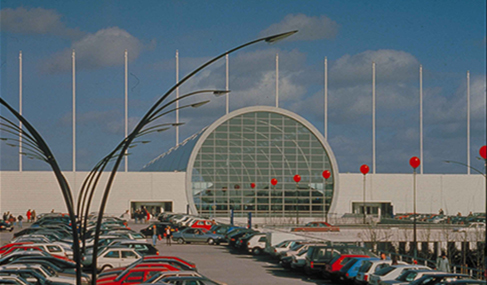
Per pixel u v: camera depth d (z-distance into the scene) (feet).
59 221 230.89
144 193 304.09
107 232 187.11
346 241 180.24
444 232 185.47
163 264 95.04
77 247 74.43
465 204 324.19
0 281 82.69
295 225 237.66
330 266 115.24
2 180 297.74
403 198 319.47
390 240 184.65
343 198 312.09
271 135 305.12
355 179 314.35
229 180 301.22
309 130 307.78
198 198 298.97
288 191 305.73
